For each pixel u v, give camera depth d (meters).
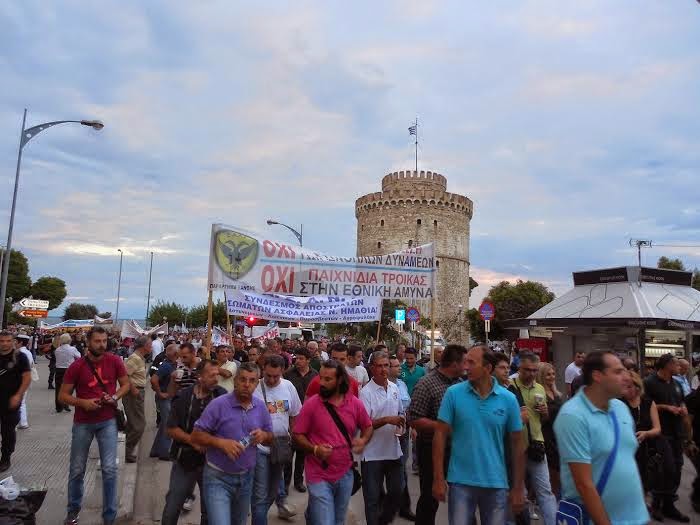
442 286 75.31
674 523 8.17
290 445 6.79
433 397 6.43
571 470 4.03
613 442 4.05
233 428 5.53
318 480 5.64
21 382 9.57
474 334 68.75
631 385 7.99
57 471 10.07
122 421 7.39
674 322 17.48
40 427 14.63
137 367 11.12
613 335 19.48
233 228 10.56
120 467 9.11
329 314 11.35
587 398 4.16
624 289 20.02
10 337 9.44
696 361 18.42
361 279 11.45
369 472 6.88
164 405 11.46
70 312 128.00
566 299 21.80
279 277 10.81
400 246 75.81
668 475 8.20
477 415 5.25
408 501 8.27
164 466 10.62
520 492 5.24
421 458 6.41
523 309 60.25
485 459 5.17
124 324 36.66
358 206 81.12
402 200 76.44
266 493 6.66
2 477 9.41
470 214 81.44
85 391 6.95
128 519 7.43
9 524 5.77
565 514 4.14
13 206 24.88
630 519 4.01
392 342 49.09
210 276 10.33
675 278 21.08
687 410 9.02
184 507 8.07
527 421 6.91
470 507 5.17
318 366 11.95
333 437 5.72
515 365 15.26
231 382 8.98
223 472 5.52
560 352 21.05
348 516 8.30
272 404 7.11
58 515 7.58
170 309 112.75
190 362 9.86
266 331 27.80
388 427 7.02
